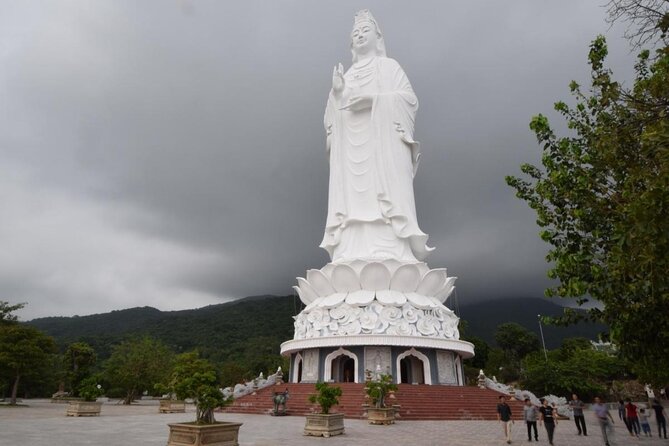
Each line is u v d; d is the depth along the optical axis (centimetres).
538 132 1339
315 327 4000
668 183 805
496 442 1970
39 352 4597
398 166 4494
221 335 14325
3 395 5869
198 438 1452
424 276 4134
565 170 1261
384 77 4816
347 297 4047
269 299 17862
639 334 1102
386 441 1900
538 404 3631
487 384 4203
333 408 3077
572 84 1350
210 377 1580
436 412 3048
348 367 4159
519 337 9556
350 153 4678
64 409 4038
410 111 4734
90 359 7069
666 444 2089
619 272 1034
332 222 4578
